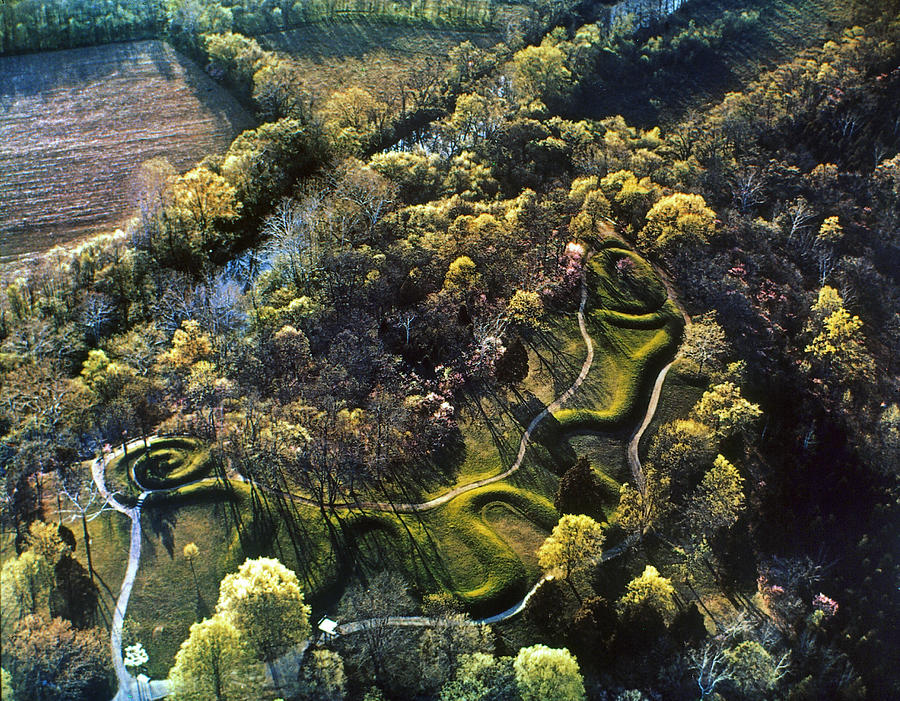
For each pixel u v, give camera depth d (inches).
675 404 6269.7
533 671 4392.2
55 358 6432.1
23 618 4697.3
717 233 7524.6
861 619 5073.8
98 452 5802.2
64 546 5039.4
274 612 4547.2
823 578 5310.0
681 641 4879.4
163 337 6589.6
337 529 5319.9
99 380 6023.6
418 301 6919.3
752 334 6712.6
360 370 6225.4
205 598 4953.3
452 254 7086.6
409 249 7047.2
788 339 6771.7
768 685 4598.9
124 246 7455.7
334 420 5802.2
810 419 6176.2
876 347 6899.6
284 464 5703.7
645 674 4685.0
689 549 5349.4
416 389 6254.9
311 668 4490.7
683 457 5590.6
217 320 6619.1
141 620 4830.2
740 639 4886.8
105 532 5270.7
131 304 7135.8
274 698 4411.9
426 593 4997.5
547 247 7224.4
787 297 7101.4
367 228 7421.3
